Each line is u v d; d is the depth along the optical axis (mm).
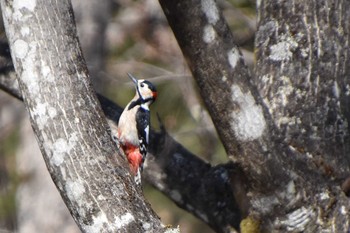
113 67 20484
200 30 9773
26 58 8344
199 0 9711
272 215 10250
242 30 19781
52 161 8156
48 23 8414
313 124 10695
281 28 11211
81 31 20438
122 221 7859
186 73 19469
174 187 11531
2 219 21000
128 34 20906
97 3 20625
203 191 11414
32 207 21031
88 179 8008
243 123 9953
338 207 10289
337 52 11039
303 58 11000
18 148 21531
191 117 19797
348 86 10984
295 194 10188
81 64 8477
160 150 11688
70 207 8086
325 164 10492
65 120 8180
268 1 11438
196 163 11609
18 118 21625
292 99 10836
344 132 10742
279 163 10102
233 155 10141
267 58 11180
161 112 19891
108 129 8344
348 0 11273
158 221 7988
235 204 11258
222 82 9883
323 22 11109
